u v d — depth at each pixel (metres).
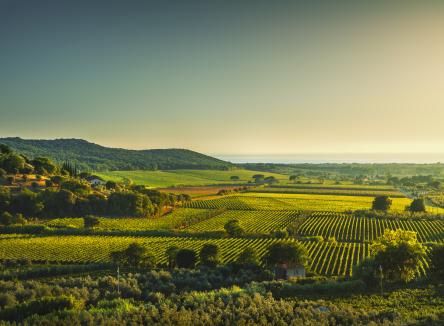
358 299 54.66
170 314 40.91
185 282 65.81
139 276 67.88
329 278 70.44
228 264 83.75
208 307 44.28
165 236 124.12
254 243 112.62
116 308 44.66
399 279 65.50
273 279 70.75
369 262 68.00
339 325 40.06
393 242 68.06
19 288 54.84
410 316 44.31
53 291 54.72
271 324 39.91
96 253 99.31
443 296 54.78
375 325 38.78
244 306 46.50
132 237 121.56
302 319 41.12
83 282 62.53
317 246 108.38
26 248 104.06
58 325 37.69
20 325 36.97
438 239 122.69
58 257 95.31
